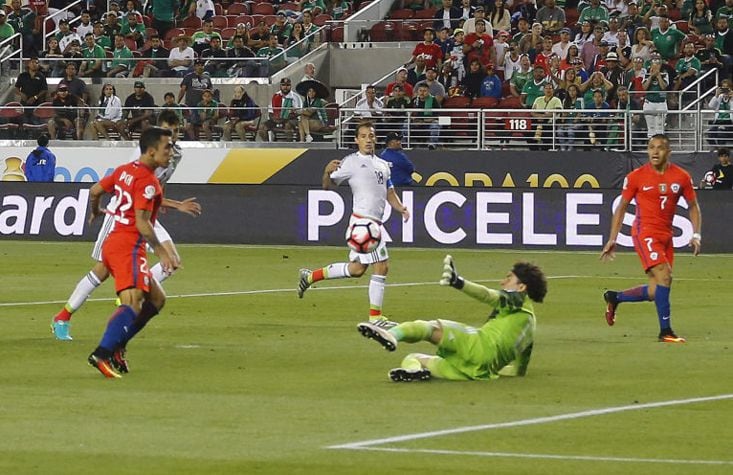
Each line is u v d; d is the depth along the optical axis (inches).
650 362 1316.4
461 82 3410.4
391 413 1031.0
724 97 3090.6
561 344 1454.2
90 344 1430.9
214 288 2066.9
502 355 1186.0
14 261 2522.1
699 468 847.7
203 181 3272.6
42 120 3388.3
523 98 3275.1
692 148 3053.6
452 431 962.1
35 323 1619.1
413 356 1202.6
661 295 1486.2
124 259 1209.4
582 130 3097.9
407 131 3206.2
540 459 871.7
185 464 857.5
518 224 2824.8
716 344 1459.2
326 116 3280.0
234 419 1008.2
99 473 831.7
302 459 871.7
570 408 1056.2
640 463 860.6
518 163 3009.4
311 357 1344.7
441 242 2856.8
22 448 902.4
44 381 1183.6
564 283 2170.3
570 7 3762.3
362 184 1590.8
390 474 829.8
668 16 3545.8
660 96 3171.8
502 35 3513.8
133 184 1205.1
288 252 2763.3
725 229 2748.5
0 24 3909.9
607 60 3228.3
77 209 3004.4
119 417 1015.6
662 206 1501.0
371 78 3772.1
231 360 1321.4
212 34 3789.4
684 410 1050.7
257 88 3629.4
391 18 3919.8
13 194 3051.2
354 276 1605.6
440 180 3041.3
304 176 3193.9
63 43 3919.8
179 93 3565.5
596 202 2790.4
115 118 3358.8
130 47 3912.4
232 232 2965.1
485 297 1171.3
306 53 3750.0
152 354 1358.3
